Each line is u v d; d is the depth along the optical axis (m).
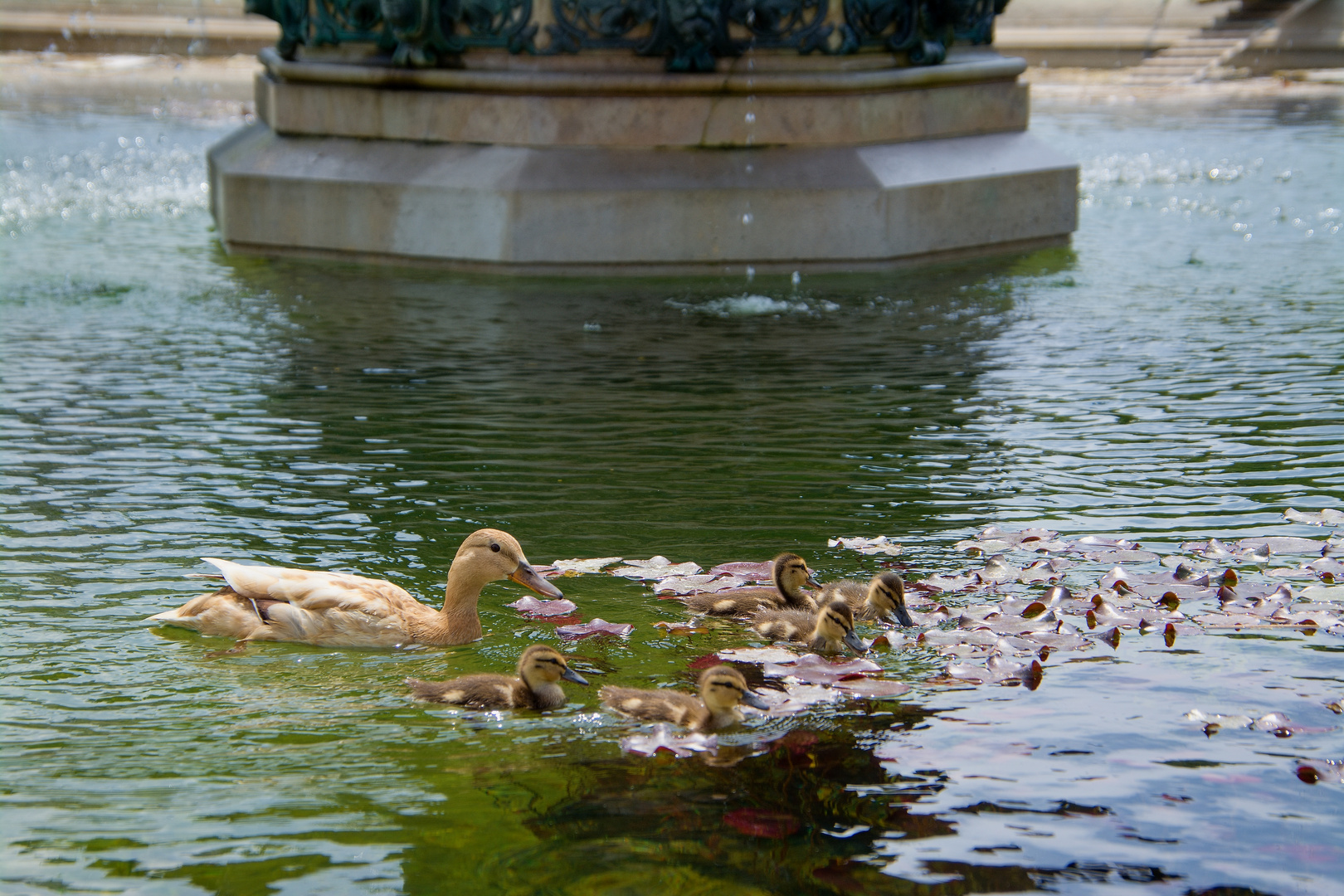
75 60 44.34
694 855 5.24
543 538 8.88
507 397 12.26
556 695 6.57
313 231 18.53
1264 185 25.27
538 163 17.72
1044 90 41.22
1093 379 12.98
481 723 6.38
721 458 10.57
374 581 7.52
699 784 5.80
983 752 6.07
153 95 37.12
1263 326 15.07
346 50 18.88
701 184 17.81
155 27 45.72
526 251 17.59
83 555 8.43
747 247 17.97
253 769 5.89
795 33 17.94
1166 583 7.98
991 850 5.27
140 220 21.39
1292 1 45.09
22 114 32.91
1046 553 8.55
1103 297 16.72
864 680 6.80
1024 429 11.38
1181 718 6.38
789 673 6.95
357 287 16.98
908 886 5.02
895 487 9.92
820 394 12.45
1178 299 16.58
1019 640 7.22
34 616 7.50
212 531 8.88
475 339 14.40
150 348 13.88
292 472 10.12
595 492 9.77
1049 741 6.17
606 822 5.48
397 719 6.42
